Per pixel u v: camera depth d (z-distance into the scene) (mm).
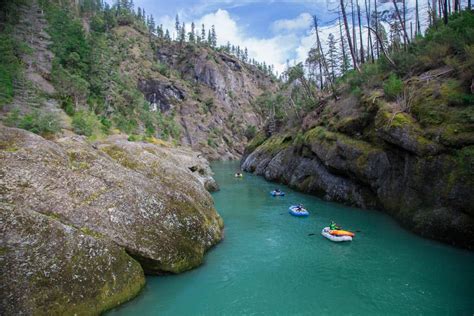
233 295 14109
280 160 46594
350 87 40219
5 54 48625
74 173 15969
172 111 142375
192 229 17828
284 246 20062
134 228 15055
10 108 42500
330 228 22266
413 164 22672
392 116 24578
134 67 148875
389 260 17641
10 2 60500
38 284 10805
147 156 22359
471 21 25781
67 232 12617
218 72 178500
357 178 29859
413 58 31172
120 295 12805
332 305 13328
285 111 69312
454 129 20109
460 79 22328
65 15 74750
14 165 14539
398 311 12789
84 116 54156
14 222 11766
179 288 14555
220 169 72688
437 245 19328
